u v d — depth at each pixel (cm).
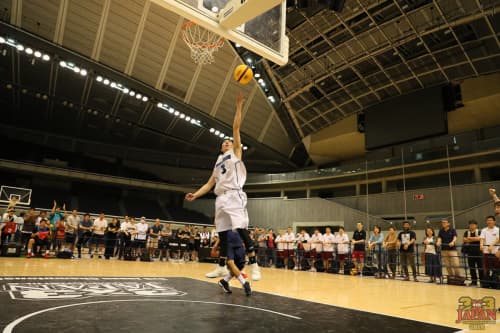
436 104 1592
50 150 2238
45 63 1495
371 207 1638
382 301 378
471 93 1545
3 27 1230
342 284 583
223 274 419
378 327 230
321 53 1527
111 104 1831
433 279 760
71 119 2094
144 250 1078
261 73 1609
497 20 1239
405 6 1251
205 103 1708
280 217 1922
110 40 1370
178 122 2009
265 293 388
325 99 1823
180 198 2364
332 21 1342
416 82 1631
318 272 931
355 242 889
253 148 2156
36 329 181
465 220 1281
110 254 1070
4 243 867
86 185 2206
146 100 1634
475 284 667
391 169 1680
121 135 2295
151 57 1458
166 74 1537
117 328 190
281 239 1095
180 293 345
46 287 339
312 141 2139
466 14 1227
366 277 822
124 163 2445
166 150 2506
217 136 2125
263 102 1800
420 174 1606
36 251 910
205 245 1230
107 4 1258
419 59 1485
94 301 270
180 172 2497
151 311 241
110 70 1447
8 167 1842
